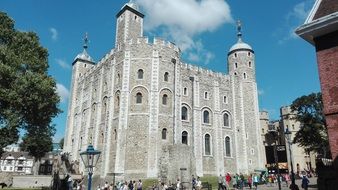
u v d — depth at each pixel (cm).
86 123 5222
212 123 5094
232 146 5212
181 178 3912
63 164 5119
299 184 3775
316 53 1362
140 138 4081
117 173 3922
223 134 5166
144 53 4466
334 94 1272
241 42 6059
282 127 6644
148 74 4366
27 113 3033
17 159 12062
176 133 4312
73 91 6028
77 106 5797
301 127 4372
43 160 7031
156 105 4231
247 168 5228
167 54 4603
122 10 5172
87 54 6406
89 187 1602
